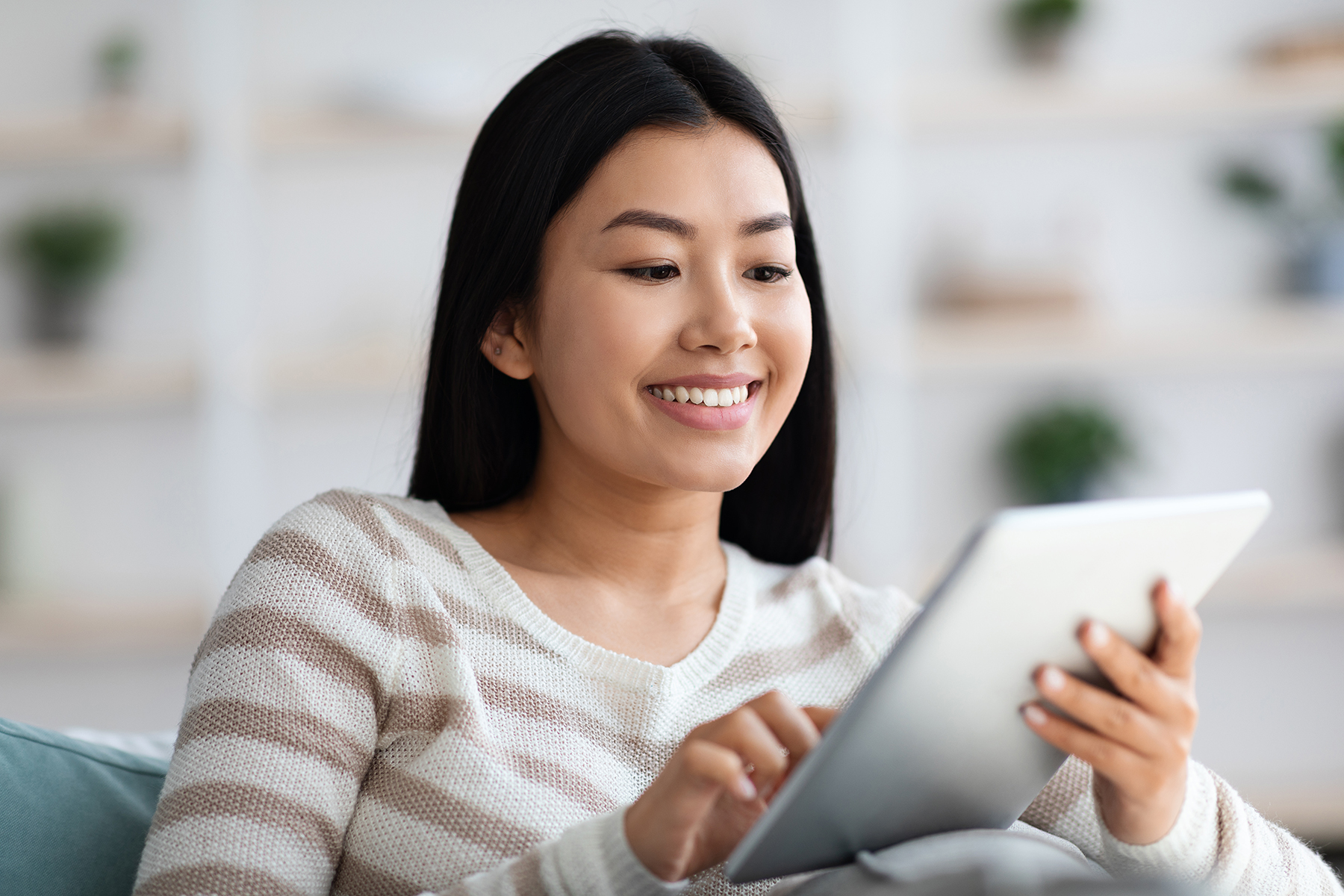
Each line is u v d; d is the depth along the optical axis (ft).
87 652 10.35
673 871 2.47
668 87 3.34
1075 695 2.43
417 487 3.81
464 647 3.17
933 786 2.50
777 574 3.90
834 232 10.37
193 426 10.61
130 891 3.23
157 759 3.67
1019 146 10.68
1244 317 10.42
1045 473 10.16
